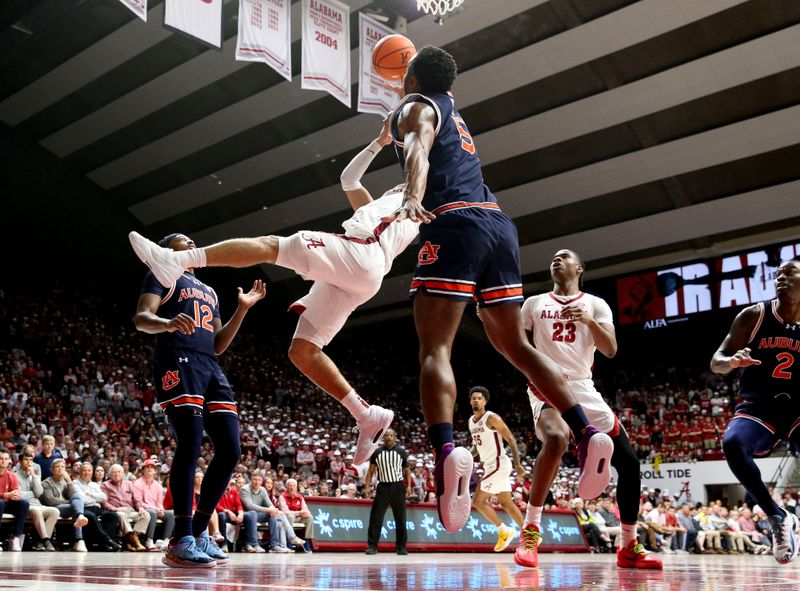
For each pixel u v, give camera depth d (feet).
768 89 71.00
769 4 64.90
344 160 87.04
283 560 21.62
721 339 91.76
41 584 7.99
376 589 7.57
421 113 9.31
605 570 13.21
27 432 48.52
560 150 81.66
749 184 78.69
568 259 16.12
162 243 14.61
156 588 7.31
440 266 9.09
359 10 64.54
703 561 26.12
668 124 76.38
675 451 76.69
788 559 14.06
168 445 55.88
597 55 71.92
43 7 58.44
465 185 9.41
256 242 10.14
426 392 8.72
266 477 39.52
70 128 88.12
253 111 83.05
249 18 38.34
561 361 15.47
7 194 87.25
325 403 85.35
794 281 14.35
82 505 31.37
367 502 38.27
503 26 71.10
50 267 89.15
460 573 11.62
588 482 9.44
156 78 80.33
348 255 10.44
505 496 33.86
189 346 14.05
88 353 70.33
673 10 66.80
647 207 84.17
